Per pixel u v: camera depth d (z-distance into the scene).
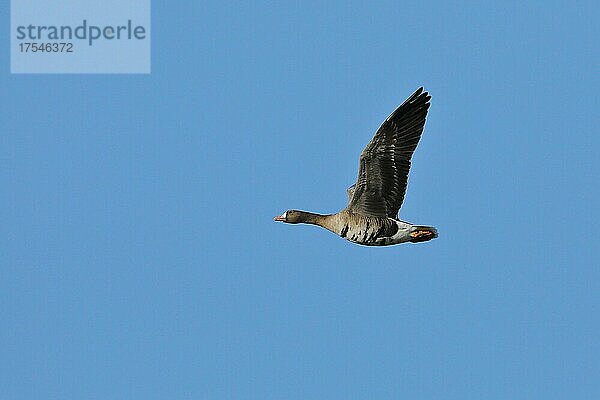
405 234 36.09
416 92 35.84
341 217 36.38
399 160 35.78
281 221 37.00
